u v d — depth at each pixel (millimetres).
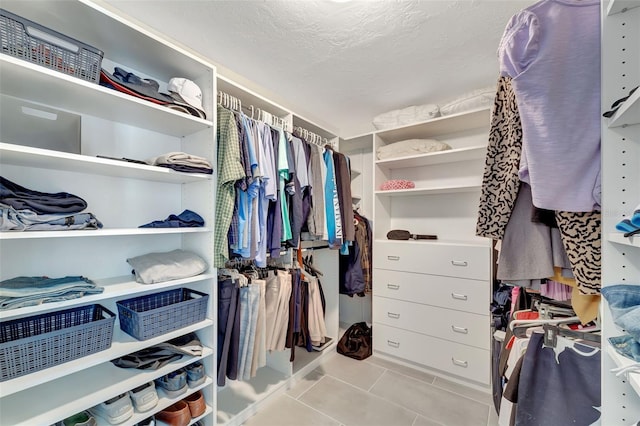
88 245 1281
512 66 793
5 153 884
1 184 956
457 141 2383
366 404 1718
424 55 1648
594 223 800
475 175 2295
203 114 1397
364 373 2082
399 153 2340
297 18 1350
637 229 552
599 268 791
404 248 2217
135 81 1230
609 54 670
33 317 1106
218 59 1701
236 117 1433
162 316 1228
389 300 2291
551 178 755
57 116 1102
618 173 672
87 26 1087
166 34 1475
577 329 1063
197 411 1327
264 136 1535
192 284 1506
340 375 2053
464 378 1938
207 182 1428
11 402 991
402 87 2055
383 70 1819
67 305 963
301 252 2168
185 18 1357
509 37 803
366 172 2928
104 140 1316
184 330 1293
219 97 1535
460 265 1966
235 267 1748
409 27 1404
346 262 2467
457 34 1456
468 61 1707
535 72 755
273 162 1567
